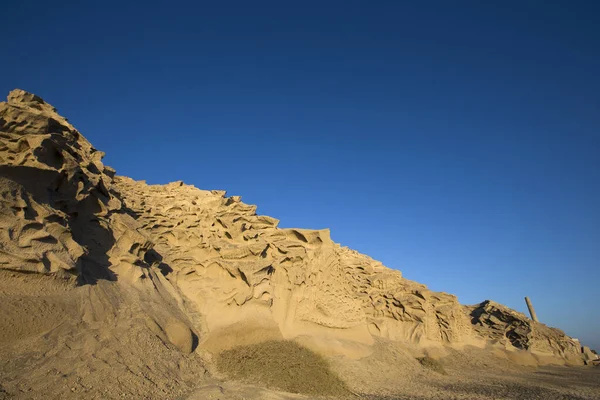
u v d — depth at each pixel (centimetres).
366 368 2122
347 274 3247
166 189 2577
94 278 1481
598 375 3538
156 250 2075
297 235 2517
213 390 1336
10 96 1677
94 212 1708
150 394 1164
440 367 2797
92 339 1216
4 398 873
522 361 3997
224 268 2047
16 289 1156
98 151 1998
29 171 1331
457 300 4016
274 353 1778
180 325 1619
